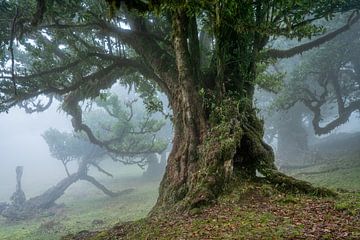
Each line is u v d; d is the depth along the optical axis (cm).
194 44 1390
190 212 1057
